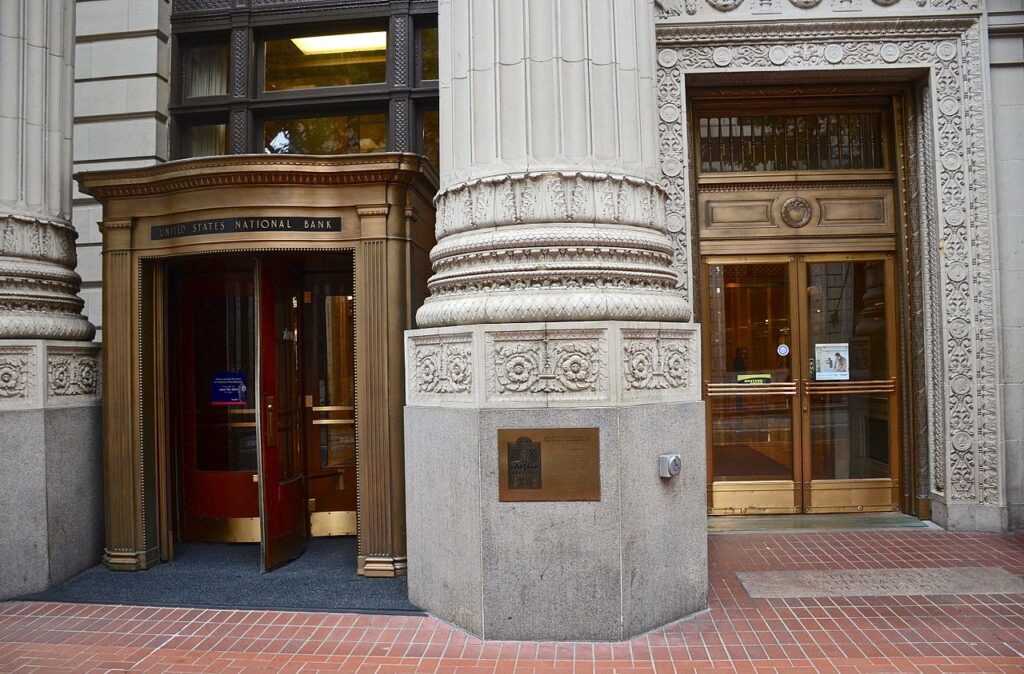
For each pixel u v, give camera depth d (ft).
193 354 21.67
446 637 13.96
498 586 13.75
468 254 15.15
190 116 27.09
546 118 14.92
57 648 13.78
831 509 23.80
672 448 14.70
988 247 21.75
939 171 21.99
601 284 14.52
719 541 20.90
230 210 18.31
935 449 22.38
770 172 23.82
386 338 18.21
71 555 18.47
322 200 18.51
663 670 12.34
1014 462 21.90
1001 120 22.22
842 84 23.04
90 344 19.66
